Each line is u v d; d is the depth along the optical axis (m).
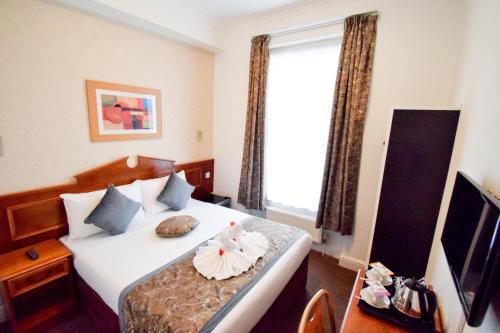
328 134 2.64
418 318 1.18
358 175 2.49
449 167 1.66
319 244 2.95
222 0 2.60
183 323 1.20
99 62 2.23
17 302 1.89
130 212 2.19
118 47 2.35
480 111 1.23
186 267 1.64
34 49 1.84
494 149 0.98
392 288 1.39
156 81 2.75
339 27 2.48
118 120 2.44
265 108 2.99
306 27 2.65
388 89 2.26
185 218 2.24
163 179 2.78
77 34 2.06
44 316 1.77
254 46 2.98
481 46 1.36
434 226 1.75
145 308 1.30
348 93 2.38
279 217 3.08
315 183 2.87
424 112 1.68
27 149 1.89
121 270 1.60
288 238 2.09
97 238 2.04
